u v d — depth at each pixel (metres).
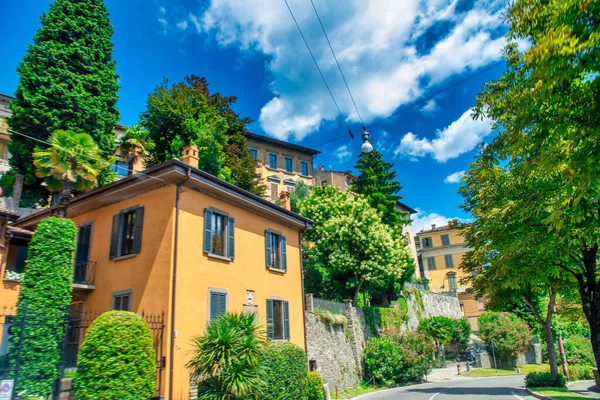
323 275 29.25
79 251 17.09
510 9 7.66
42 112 24.44
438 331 37.34
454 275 62.81
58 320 12.51
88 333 10.79
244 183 32.12
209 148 28.53
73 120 25.75
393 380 25.80
